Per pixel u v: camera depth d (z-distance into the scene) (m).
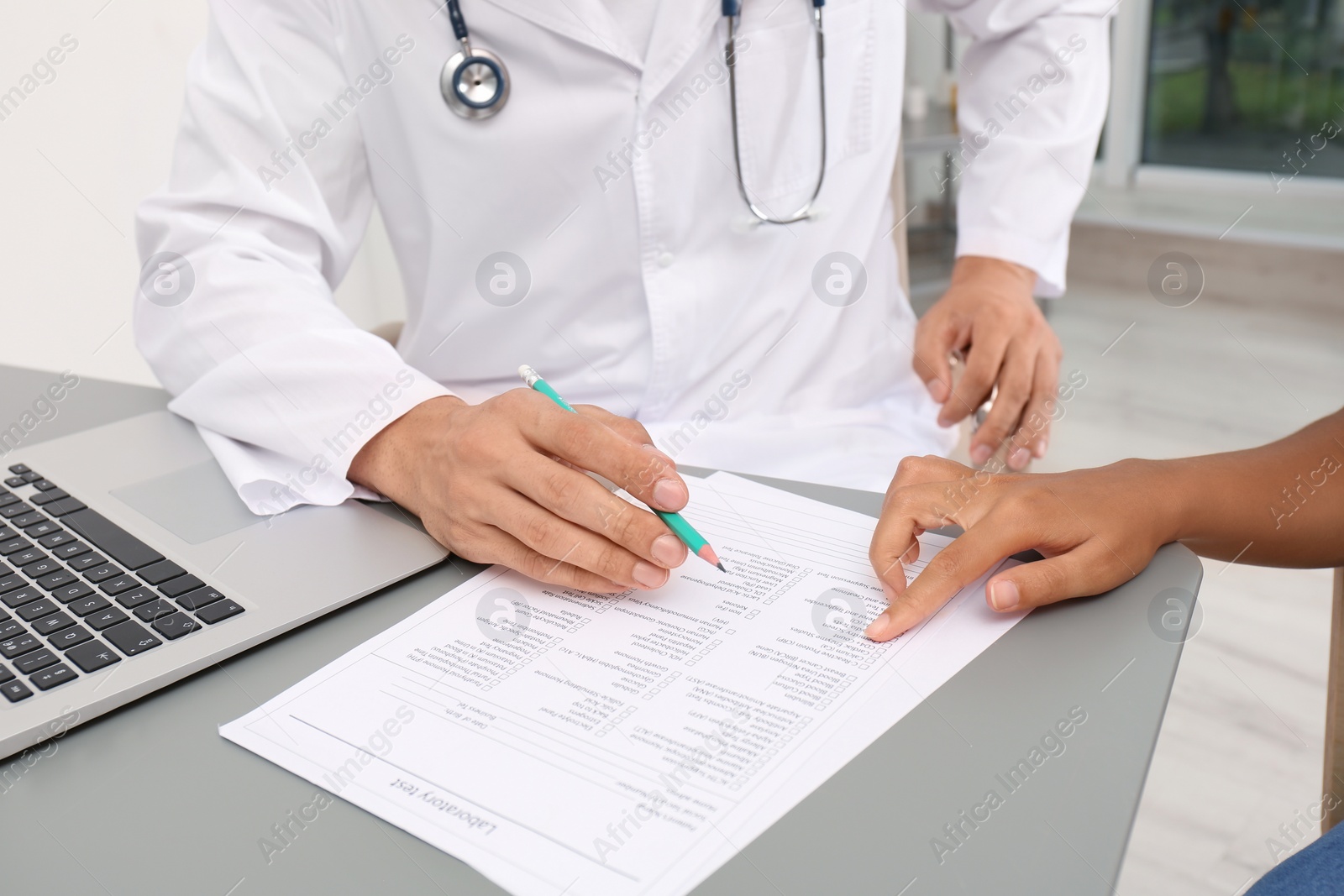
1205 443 2.37
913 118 3.25
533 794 0.42
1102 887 0.36
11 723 0.46
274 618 0.55
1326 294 3.24
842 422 1.08
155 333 0.82
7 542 0.63
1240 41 3.65
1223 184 3.78
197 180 0.87
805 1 0.94
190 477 0.71
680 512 0.65
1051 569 0.53
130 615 0.55
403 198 0.97
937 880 0.37
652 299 0.96
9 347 1.59
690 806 0.41
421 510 0.64
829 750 0.44
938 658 0.50
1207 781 1.39
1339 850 0.47
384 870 0.39
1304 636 1.71
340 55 0.91
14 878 0.39
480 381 1.05
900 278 1.20
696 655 0.51
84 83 1.62
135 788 0.44
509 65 0.89
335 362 0.71
